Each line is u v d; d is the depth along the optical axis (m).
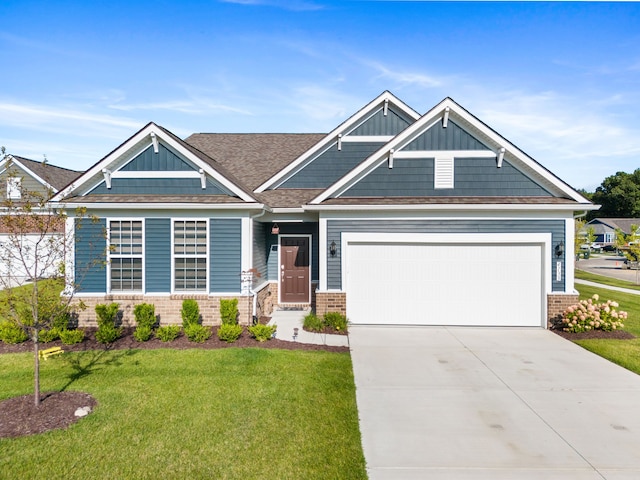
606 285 22.98
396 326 11.71
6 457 4.88
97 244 11.34
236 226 11.52
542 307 11.52
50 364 8.18
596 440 5.50
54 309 6.97
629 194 88.88
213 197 11.60
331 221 11.76
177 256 11.48
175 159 11.80
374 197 12.02
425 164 11.99
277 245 14.55
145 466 4.74
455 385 7.37
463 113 11.70
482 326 11.66
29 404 6.21
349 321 11.79
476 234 11.52
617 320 10.99
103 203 11.03
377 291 11.83
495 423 5.96
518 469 4.84
